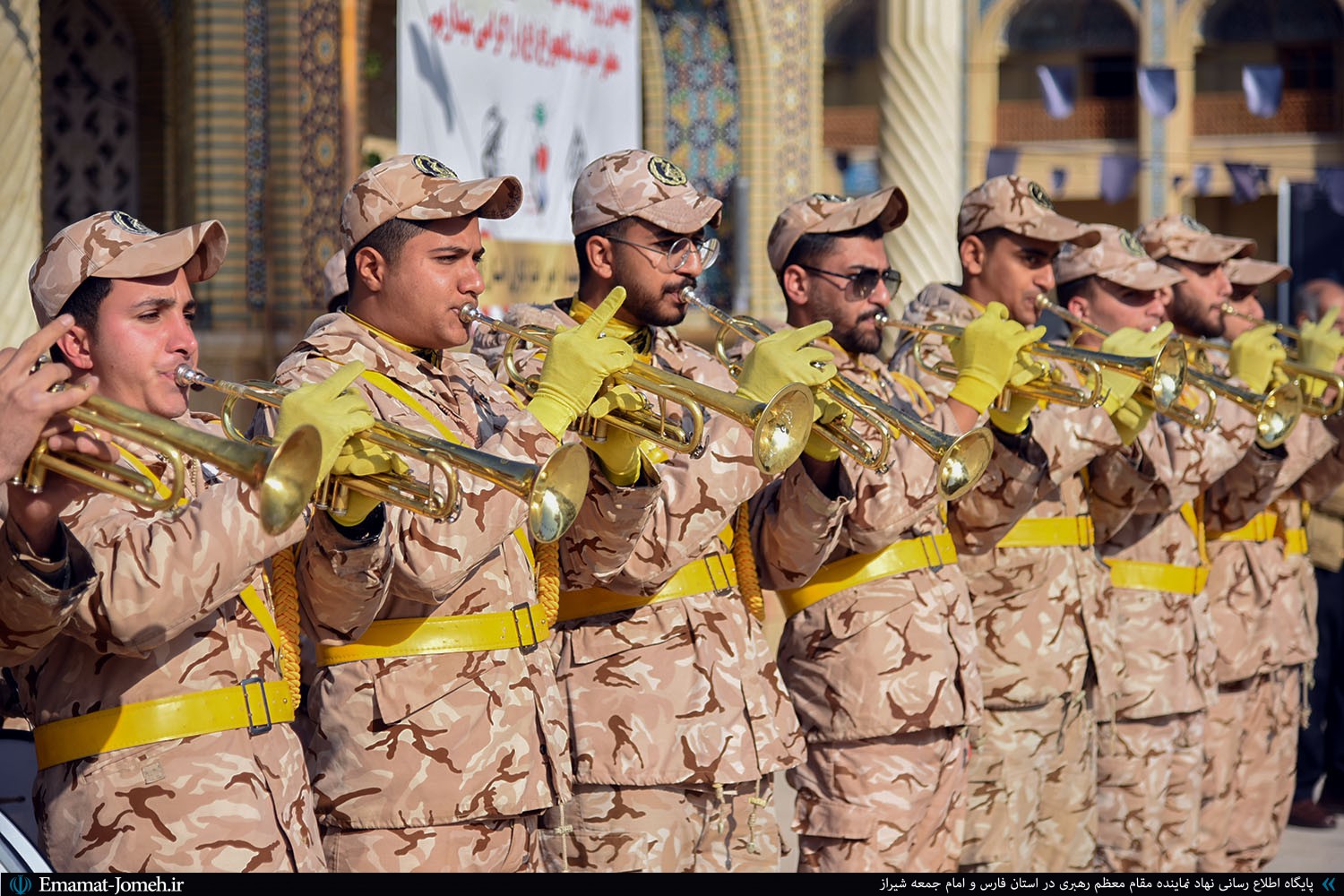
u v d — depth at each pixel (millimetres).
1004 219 7617
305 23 13609
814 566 6379
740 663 6066
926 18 15242
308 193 13727
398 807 5027
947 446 5848
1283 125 45906
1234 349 8508
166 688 4445
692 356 6418
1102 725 8062
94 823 4375
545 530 4375
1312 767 11477
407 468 4512
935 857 6934
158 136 16016
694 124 19125
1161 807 8445
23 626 4078
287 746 4695
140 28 15812
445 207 5238
